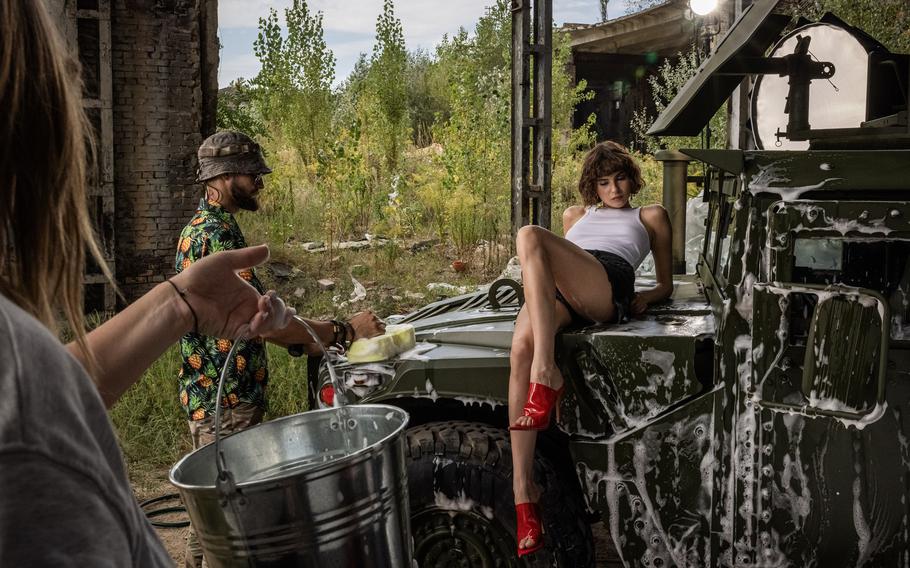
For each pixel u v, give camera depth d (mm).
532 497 2676
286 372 5965
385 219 11070
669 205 4285
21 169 600
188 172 8539
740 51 3020
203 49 8602
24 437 471
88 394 540
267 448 1590
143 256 8445
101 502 510
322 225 10867
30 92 592
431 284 9148
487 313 3494
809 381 2432
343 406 1625
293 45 12227
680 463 2660
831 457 2520
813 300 2514
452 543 2822
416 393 2904
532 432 2701
